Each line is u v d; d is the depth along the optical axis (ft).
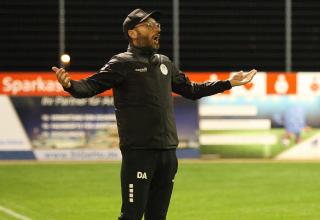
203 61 163.22
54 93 138.00
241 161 137.28
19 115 138.00
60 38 156.97
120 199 94.94
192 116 139.33
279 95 140.77
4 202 93.09
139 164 46.73
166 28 162.50
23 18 160.97
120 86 47.01
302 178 115.03
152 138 46.60
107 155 138.62
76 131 138.31
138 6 162.81
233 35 163.84
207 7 163.84
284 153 141.28
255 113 140.36
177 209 87.10
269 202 92.43
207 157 139.64
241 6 164.25
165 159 47.44
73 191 102.06
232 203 91.66
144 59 47.06
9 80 137.59
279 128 140.77
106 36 161.99
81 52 161.27
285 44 162.71
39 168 126.93
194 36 163.12
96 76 46.34
